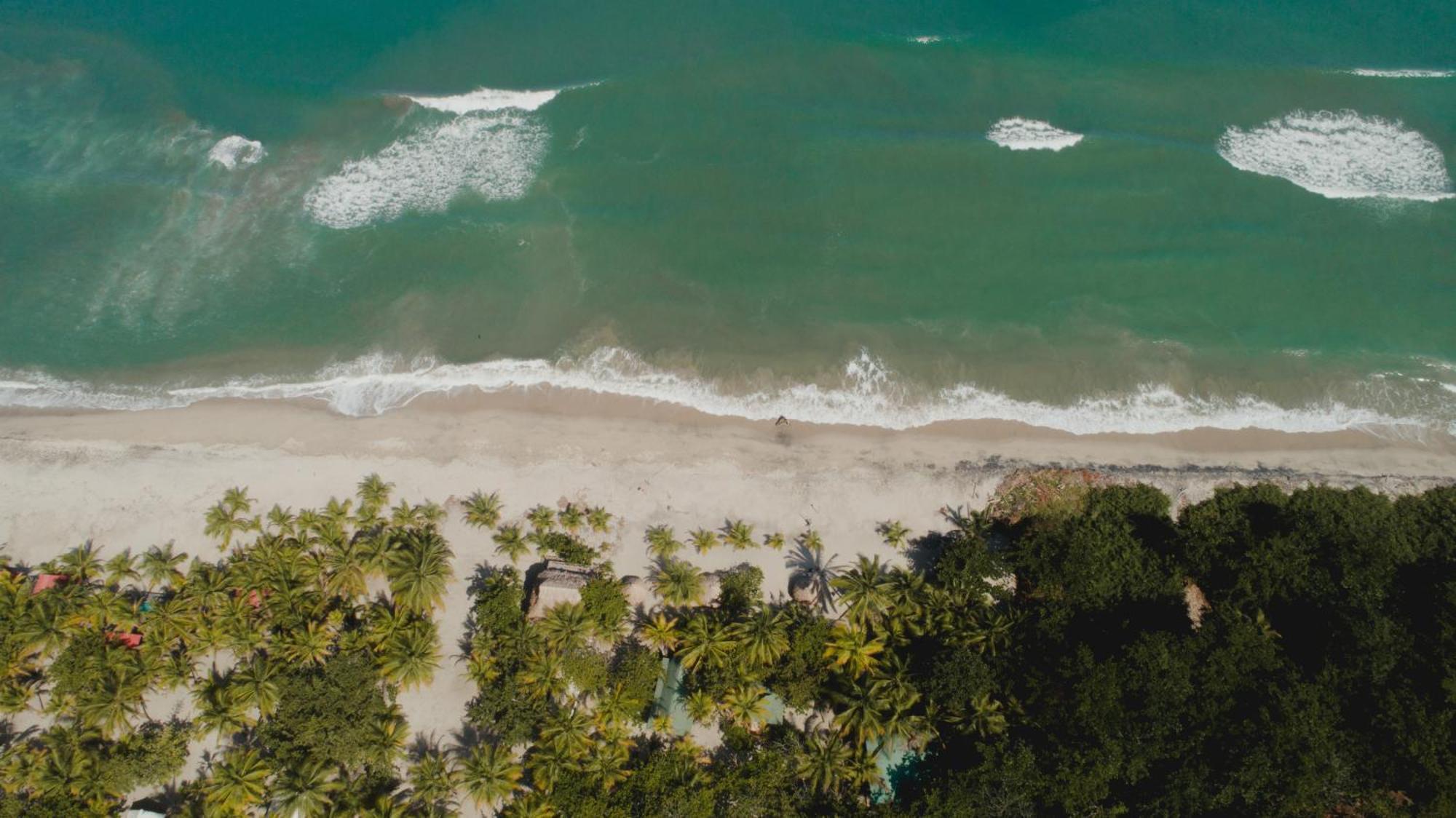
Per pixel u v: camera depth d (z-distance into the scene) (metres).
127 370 73.62
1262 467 70.00
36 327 75.69
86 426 70.38
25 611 58.81
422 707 59.38
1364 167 87.88
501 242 81.94
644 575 64.31
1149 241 83.06
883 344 76.50
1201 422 72.88
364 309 77.50
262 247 81.31
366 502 65.56
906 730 55.12
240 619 58.44
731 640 58.66
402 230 82.50
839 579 60.53
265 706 55.69
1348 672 54.97
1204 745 53.28
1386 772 52.00
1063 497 66.81
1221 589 61.06
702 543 65.19
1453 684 52.31
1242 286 80.25
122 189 84.50
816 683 57.62
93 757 54.25
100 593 59.88
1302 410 73.50
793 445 71.00
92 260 79.81
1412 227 83.81
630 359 75.06
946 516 67.62
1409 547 62.97
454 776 55.38
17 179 84.81
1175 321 78.38
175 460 68.56
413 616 60.41
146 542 64.88
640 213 84.12
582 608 59.84
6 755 55.09
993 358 76.06
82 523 65.69
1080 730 53.62
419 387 73.19
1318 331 77.75
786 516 67.50
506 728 56.19
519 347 75.62
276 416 71.25
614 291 79.06
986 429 72.31
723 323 77.38
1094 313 78.81
